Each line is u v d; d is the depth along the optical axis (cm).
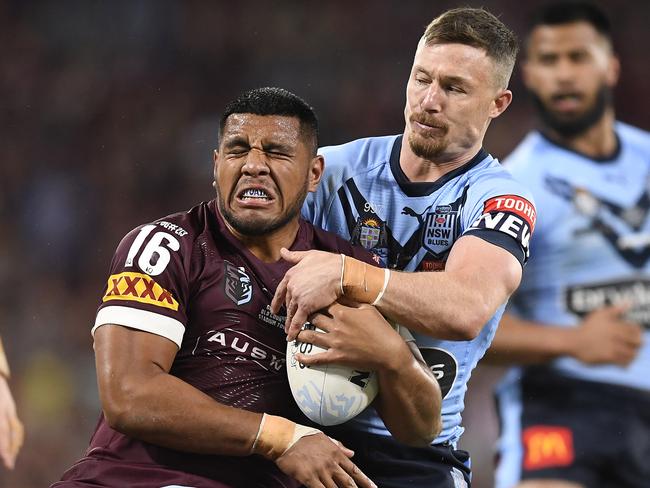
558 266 2291
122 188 5378
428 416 1489
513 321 2225
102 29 5875
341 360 1412
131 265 1438
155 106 5669
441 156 1633
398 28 5831
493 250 1517
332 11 5875
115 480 1420
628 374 2211
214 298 1470
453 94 1586
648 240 2283
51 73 5766
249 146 1455
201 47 5816
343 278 1422
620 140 2347
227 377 1462
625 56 5591
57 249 5069
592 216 2291
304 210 1684
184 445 1377
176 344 1423
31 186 5350
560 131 2339
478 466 3756
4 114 5628
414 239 1650
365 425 1644
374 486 1421
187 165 5466
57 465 3944
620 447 2194
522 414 2262
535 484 2200
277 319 1494
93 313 4738
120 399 1358
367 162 1702
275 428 1391
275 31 5844
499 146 5191
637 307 2255
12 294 4803
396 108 5600
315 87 5684
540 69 2333
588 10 2311
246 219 1456
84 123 5603
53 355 4422
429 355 1645
